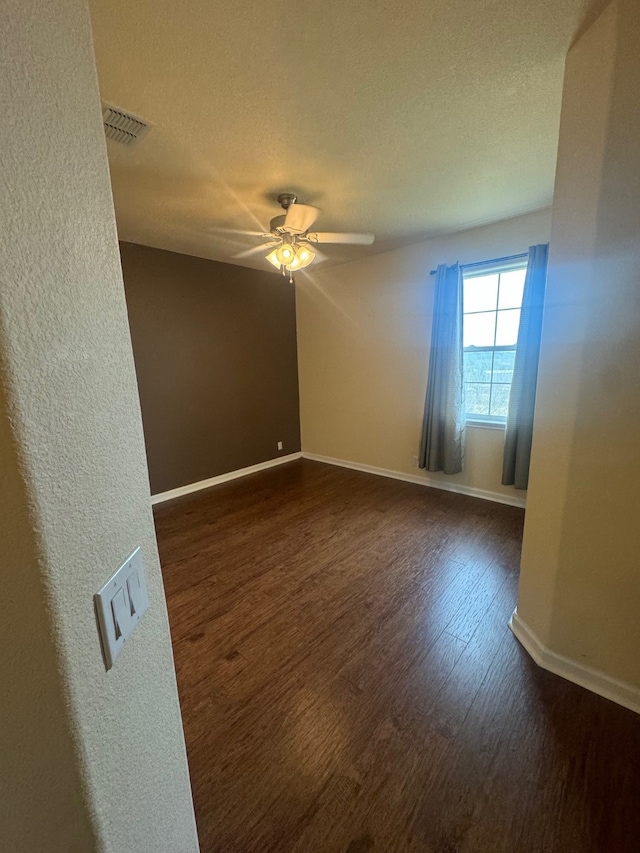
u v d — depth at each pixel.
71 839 0.47
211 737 1.41
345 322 4.43
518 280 3.24
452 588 2.26
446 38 1.29
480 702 1.51
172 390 3.82
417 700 1.53
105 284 0.51
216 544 2.89
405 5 1.16
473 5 1.17
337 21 1.20
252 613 2.09
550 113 1.68
